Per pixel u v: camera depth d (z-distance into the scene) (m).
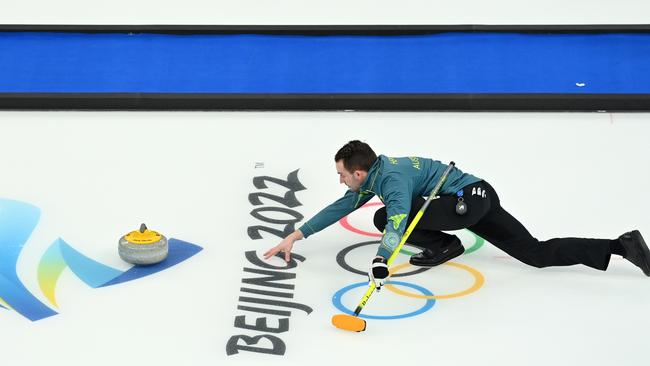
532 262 19.31
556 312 18.05
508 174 23.75
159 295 18.41
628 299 18.53
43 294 18.36
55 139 25.12
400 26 30.50
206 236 20.66
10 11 32.38
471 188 18.80
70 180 22.95
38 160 23.94
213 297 18.38
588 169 24.08
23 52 29.14
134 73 28.25
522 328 17.52
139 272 19.20
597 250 18.94
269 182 23.08
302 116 26.73
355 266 19.62
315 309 18.06
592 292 18.77
